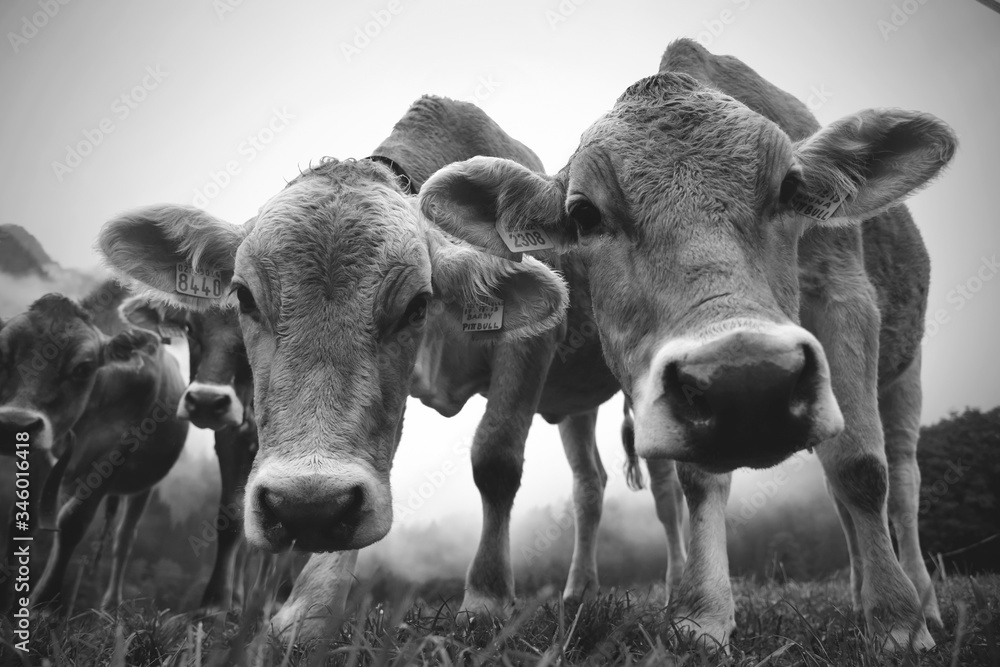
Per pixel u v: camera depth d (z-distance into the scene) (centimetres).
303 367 93
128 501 220
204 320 170
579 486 186
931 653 80
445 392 140
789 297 87
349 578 111
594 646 83
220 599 167
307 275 96
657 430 75
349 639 83
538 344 128
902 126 96
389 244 100
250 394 175
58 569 176
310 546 87
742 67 127
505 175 101
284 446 89
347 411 91
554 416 168
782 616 110
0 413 171
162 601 204
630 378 88
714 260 80
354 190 104
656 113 92
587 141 94
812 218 98
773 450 73
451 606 102
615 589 132
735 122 89
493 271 111
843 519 153
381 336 98
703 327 76
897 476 147
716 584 95
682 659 71
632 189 87
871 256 129
